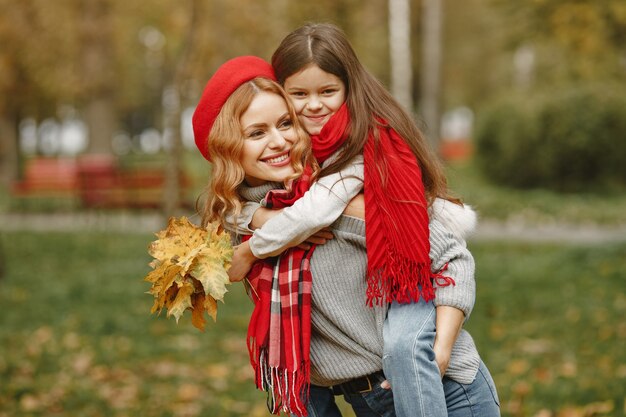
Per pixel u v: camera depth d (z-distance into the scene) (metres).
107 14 18.11
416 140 2.30
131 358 6.27
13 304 8.44
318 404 2.46
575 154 17.16
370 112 2.28
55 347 6.64
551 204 15.80
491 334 6.63
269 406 2.37
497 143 18.44
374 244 2.17
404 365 2.08
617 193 17.14
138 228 14.01
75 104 24.45
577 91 17.27
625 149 17.03
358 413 2.43
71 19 17.97
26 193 16.47
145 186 14.45
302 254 2.26
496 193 16.97
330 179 2.22
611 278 8.73
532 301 7.81
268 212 2.32
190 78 12.43
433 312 2.17
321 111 2.33
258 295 2.32
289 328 2.23
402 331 2.11
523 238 12.54
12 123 24.44
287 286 2.25
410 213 2.16
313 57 2.30
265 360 2.31
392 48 15.26
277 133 2.30
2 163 25.19
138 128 53.09
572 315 7.20
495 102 19.14
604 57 12.24
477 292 8.29
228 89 2.31
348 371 2.27
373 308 2.24
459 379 2.23
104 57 18.72
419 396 2.06
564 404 4.64
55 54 18.28
